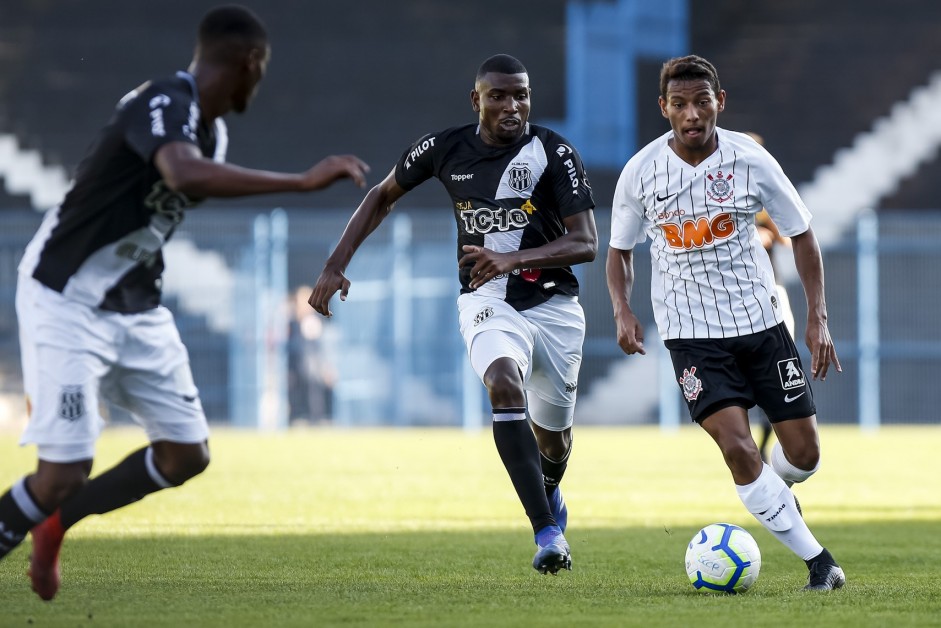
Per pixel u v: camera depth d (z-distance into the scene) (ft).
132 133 48.75
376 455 177.06
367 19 328.08
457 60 324.39
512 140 69.00
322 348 247.09
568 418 73.56
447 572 68.59
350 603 55.88
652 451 184.03
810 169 311.27
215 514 101.35
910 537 88.89
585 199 68.28
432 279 246.27
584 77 316.19
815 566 62.44
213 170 47.44
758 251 65.72
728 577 60.08
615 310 68.69
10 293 240.12
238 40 50.88
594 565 73.00
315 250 246.88
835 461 165.48
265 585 62.59
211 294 245.45
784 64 320.70
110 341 51.93
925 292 250.98
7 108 308.60
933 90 317.42
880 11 326.85
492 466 156.76
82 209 50.65
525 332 69.05
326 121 316.19
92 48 318.86
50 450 50.39
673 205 65.31
